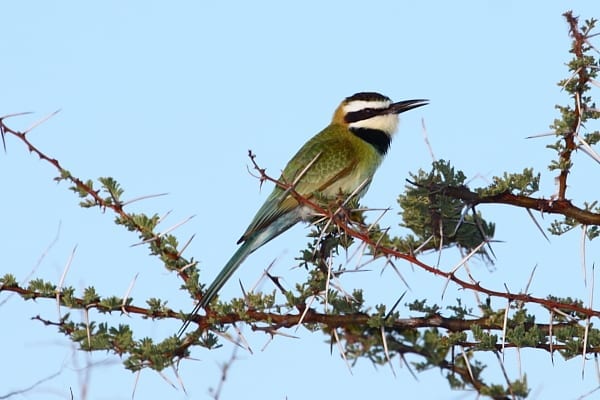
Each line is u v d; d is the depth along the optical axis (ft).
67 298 33.06
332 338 33.99
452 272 32.99
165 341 32.91
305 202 35.09
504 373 28.19
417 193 36.42
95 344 32.04
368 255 36.27
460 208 36.99
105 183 33.94
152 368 31.81
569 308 32.35
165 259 35.24
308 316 33.88
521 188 34.86
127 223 34.68
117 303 33.86
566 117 34.47
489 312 34.35
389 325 32.91
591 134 35.22
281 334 33.53
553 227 35.63
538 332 32.81
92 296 33.47
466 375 30.55
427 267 33.24
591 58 34.30
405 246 37.17
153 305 34.12
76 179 33.65
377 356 31.89
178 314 34.14
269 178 34.37
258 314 34.19
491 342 32.04
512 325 33.78
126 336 32.27
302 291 34.42
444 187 36.17
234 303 34.22
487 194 35.53
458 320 34.35
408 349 31.86
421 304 34.37
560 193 34.99
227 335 33.68
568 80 34.45
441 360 31.19
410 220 37.78
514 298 32.68
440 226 35.91
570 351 33.17
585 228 34.22
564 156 34.96
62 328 33.01
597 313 31.99
